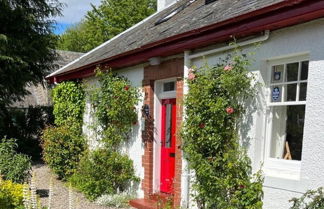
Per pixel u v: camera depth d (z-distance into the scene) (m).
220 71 5.21
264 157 4.91
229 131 5.16
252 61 4.97
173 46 6.07
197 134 5.37
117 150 8.41
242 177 4.91
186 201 6.11
